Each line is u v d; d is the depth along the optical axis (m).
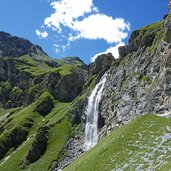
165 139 95.50
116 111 162.38
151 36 170.38
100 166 99.69
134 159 93.00
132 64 172.12
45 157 184.38
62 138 190.88
